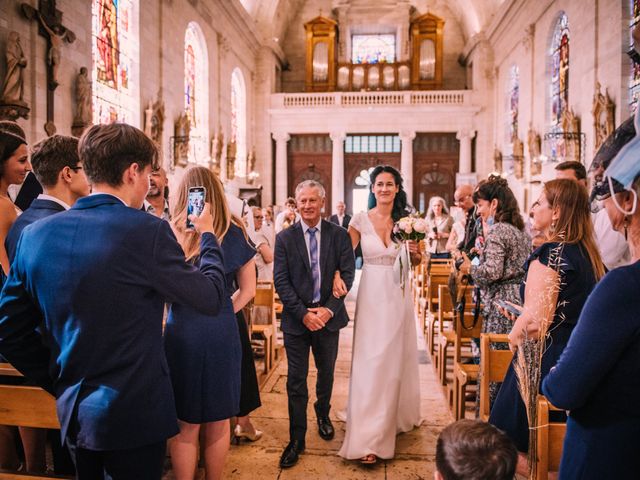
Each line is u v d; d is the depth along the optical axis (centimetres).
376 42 2580
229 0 1834
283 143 2300
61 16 907
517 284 325
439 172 2284
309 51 2472
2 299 165
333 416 421
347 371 554
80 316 155
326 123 2266
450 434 129
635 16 1082
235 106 2116
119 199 170
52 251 157
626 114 1103
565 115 1358
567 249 224
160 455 171
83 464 166
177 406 244
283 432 391
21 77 804
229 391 250
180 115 1523
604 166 132
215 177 268
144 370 162
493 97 2153
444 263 861
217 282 186
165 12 1417
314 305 354
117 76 1203
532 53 1672
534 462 183
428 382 518
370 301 346
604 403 128
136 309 161
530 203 1706
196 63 1714
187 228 217
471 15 2259
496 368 298
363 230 360
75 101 980
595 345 123
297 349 350
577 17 1327
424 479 319
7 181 270
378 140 2311
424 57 2433
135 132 176
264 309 568
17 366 169
